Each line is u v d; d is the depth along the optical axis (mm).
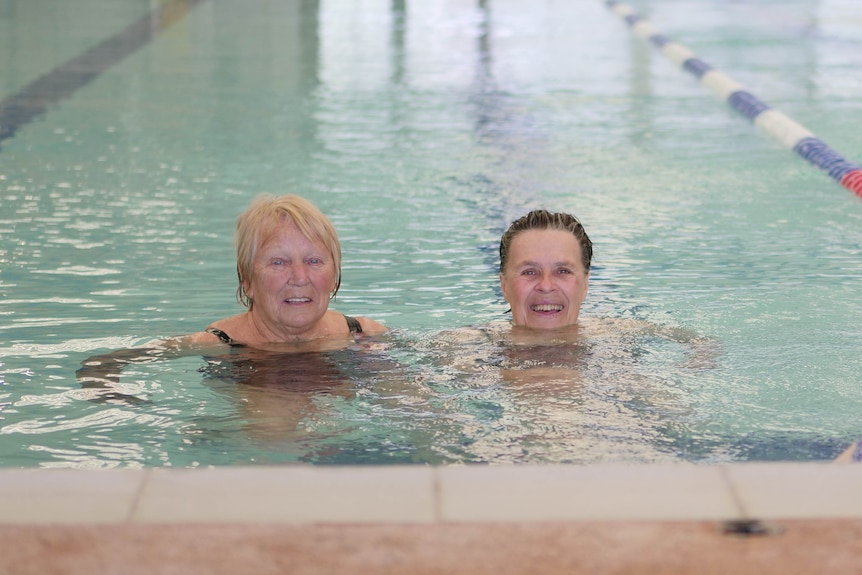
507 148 6117
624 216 4668
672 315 3293
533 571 1443
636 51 10500
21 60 9289
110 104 7371
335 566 1456
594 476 1689
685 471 1703
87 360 2850
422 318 3285
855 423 2412
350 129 6594
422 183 5238
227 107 7305
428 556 1478
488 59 9789
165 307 3395
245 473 1701
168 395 2594
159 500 1614
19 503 1603
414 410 2482
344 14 13266
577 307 3141
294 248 2916
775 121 6793
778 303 3422
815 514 1570
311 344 2990
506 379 2686
